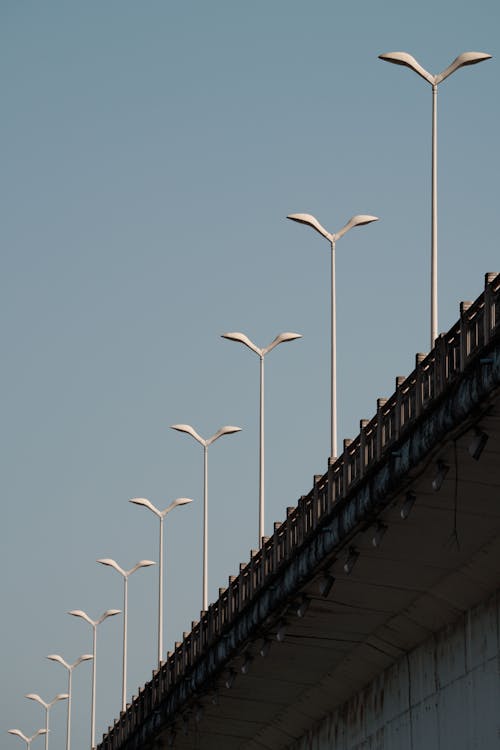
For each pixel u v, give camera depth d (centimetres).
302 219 14488
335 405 13775
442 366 8994
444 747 11231
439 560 10569
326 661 13225
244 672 13625
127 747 19325
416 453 9244
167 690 16588
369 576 11169
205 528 19138
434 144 11431
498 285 8331
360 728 13288
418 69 11719
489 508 9675
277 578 12175
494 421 8606
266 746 16450
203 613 15725
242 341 16862
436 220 11225
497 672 10350
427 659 11650
